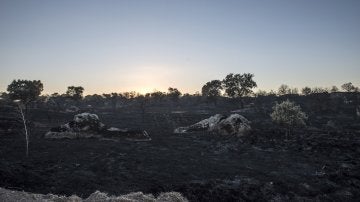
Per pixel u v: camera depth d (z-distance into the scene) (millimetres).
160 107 191125
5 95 140250
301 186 37250
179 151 58781
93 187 33406
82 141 67000
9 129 78438
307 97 181750
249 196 33156
